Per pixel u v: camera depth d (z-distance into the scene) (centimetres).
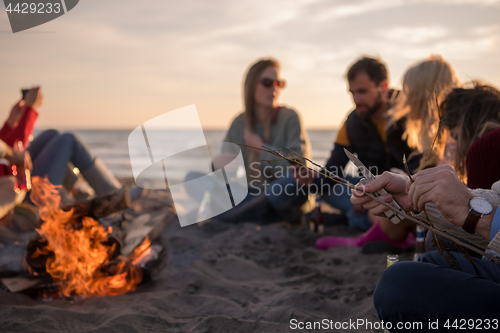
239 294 238
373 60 334
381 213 133
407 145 311
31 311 193
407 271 124
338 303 214
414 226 293
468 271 138
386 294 121
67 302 216
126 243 255
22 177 293
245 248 335
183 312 212
